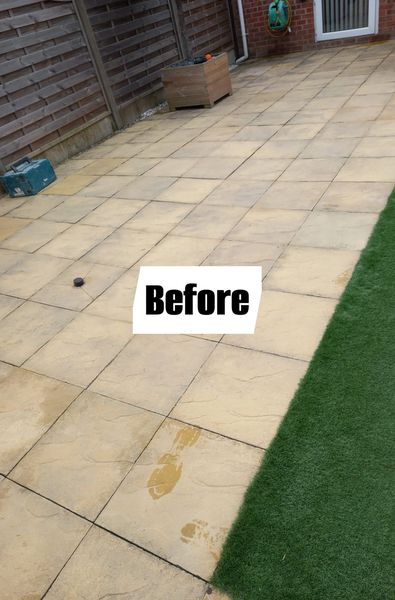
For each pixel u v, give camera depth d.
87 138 6.05
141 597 1.52
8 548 1.74
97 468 1.97
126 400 2.26
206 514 1.71
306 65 7.50
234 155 4.78
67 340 2.76
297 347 2.33
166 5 6.94
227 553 1.57
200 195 4.13
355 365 2.14
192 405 2.15
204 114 6.36
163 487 1.84
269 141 4.91
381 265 2.73
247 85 7.21
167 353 2.49
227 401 2.13
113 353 2.58
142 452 1.99
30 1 4.97
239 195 3.96
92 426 2.16
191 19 7.51
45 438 2.15
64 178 5.26
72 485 1.92
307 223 3.32
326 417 1.95
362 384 2.05
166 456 1.95
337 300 2.55
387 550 1.48
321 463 1.78
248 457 1.87
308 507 1.65
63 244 3.86
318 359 2.22
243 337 2.47
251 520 1.65
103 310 2.95
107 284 3.20
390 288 2.54
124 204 4.32
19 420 2.28
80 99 5.83
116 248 3.62
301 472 1.77
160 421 2.11
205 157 4.92
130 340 2.64
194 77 6.30
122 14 6.23
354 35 7.80
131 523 1.74
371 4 7.38
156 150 5.47
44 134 5.44
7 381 2.54
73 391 2.38
